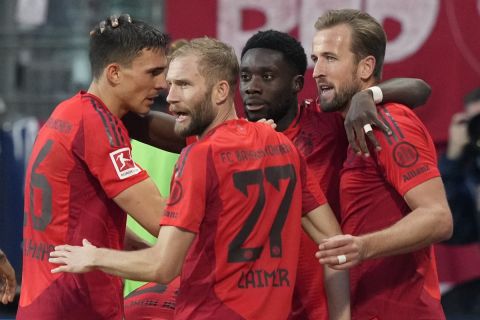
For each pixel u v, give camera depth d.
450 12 24.06
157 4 25.81
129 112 15.33
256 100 14.92
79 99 13.91
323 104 14.41
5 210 25.08
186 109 12.86
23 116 26.14
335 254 12.69
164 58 14.22
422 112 24.20
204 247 12.71
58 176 13.66
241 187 12.66
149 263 12.45
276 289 12.93
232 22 24.56
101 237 13.81
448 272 24.17
